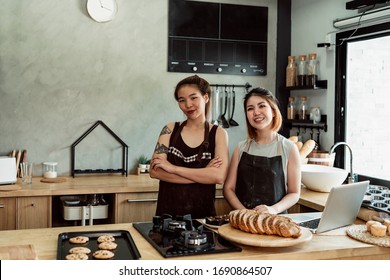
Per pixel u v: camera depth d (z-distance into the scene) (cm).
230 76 475
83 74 437
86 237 218
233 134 480
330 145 425
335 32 414
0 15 413
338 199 234
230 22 470
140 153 456
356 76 402
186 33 459
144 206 390
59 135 433
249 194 278
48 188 370
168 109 461
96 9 434
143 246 209
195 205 276
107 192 378
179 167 272
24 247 190
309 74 434
